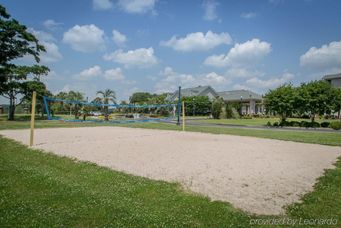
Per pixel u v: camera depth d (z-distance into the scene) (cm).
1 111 5409
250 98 6166
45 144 1085
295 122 2553
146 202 434
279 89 2741
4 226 329
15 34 3366
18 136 1367
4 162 711
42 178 545
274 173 645
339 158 850
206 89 6712
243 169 682
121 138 1366
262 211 411
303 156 877
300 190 518
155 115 4162
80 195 448
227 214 390
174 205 421
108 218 363
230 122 3338
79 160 773
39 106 4759
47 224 340
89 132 1719
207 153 918
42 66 3603
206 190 512
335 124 2216
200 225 353
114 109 4328
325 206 428
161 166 711
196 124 2834
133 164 734
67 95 5747
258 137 1473
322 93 2477
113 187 510
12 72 3325
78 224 346
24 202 407
